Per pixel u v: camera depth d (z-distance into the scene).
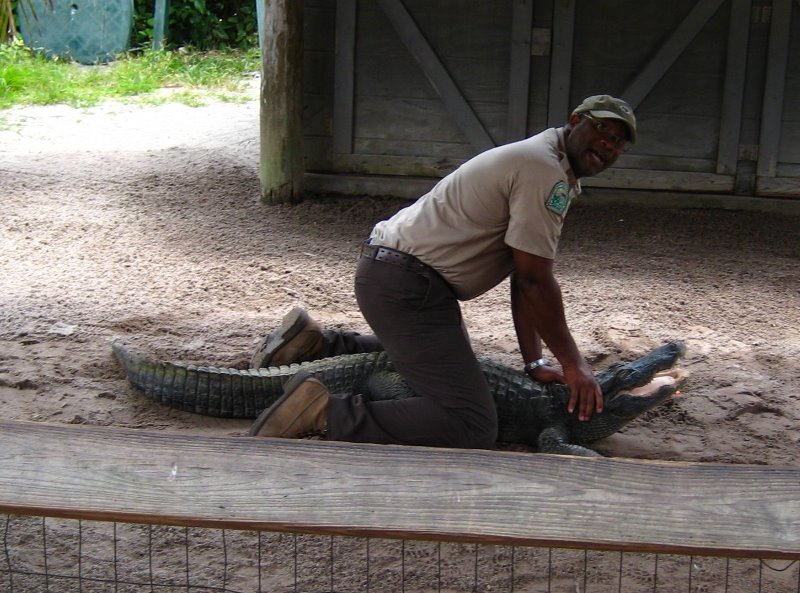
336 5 11.20
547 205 4.52
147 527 4.71
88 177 11.75
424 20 11.23
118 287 8.26
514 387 5.73
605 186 11.55
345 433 5.05
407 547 4.60
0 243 9.37
